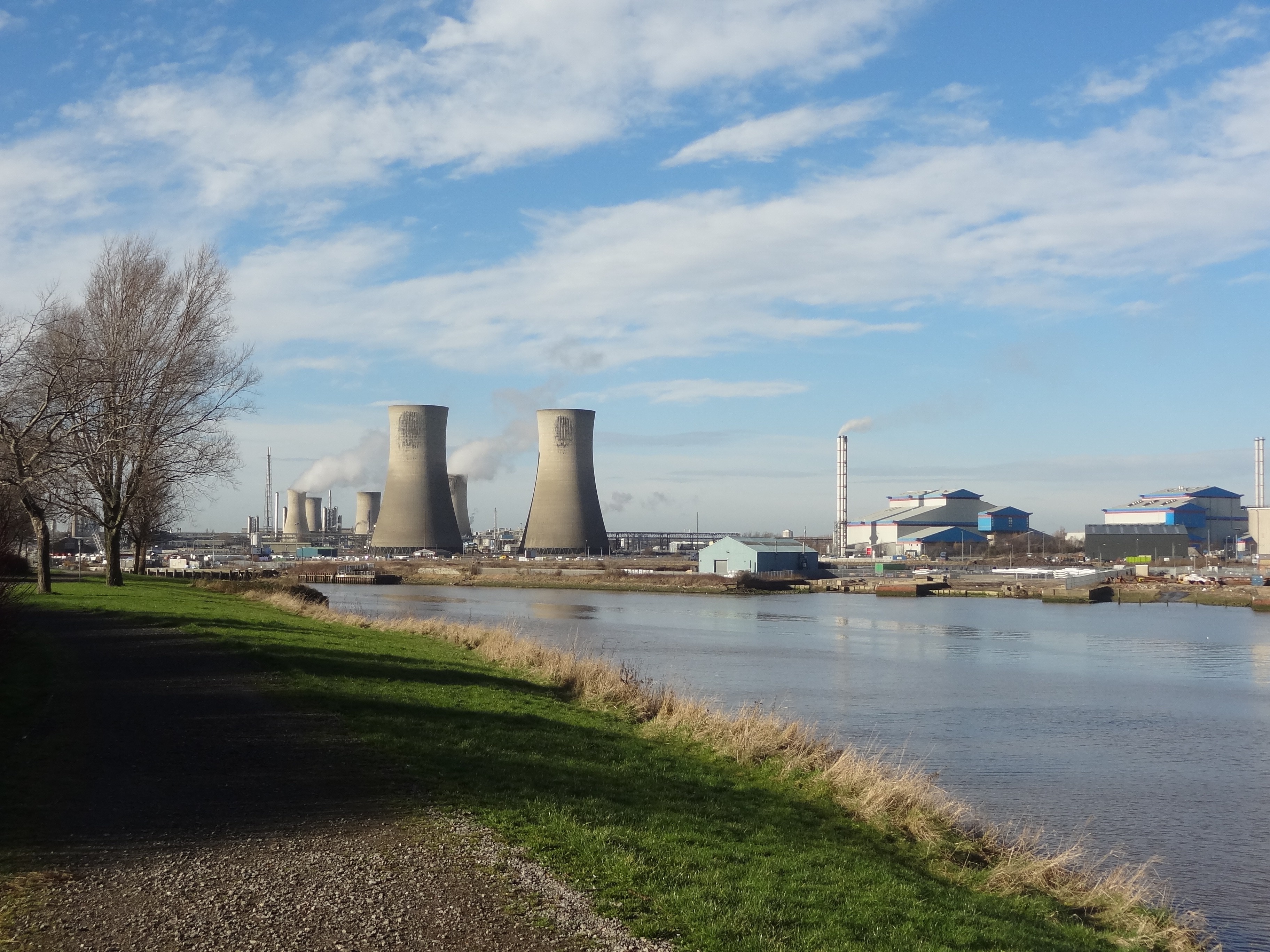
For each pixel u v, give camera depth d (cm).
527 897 923
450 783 1331
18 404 3612
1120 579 11375
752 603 9394
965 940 1007
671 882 1020
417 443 15688
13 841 999
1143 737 3027
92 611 3447
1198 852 1892
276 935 798
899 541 18588
